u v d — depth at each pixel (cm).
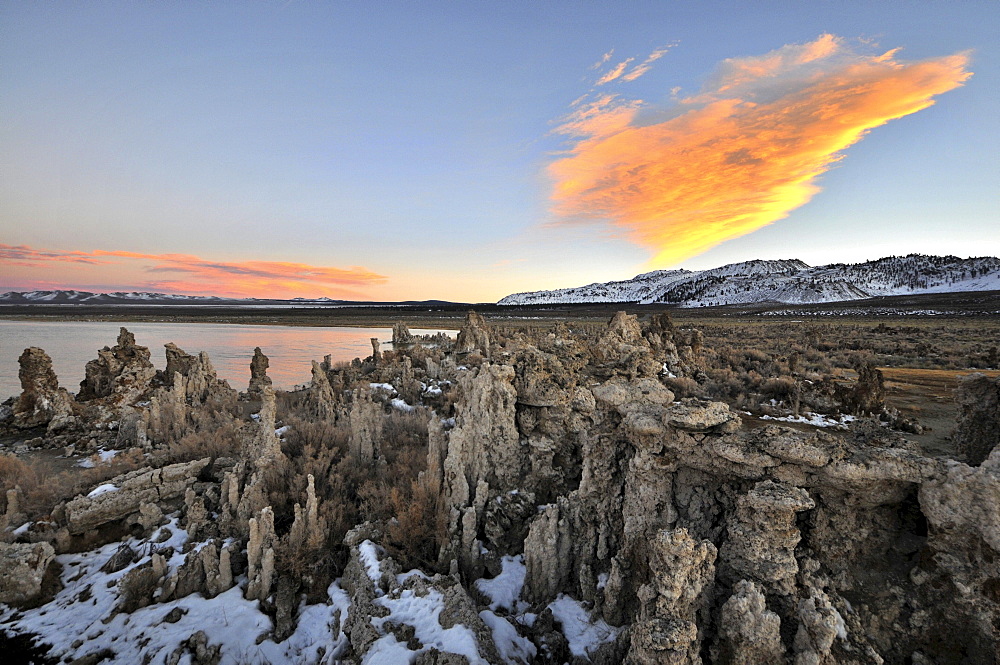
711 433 955
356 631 1090
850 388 2503
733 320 13588
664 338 4019
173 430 2595
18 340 9231
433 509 1498
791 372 3666
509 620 1116
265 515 1491
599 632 1005
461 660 913
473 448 1585
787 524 812
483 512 1470
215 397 3278
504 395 1581
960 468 744
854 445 872
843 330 7900
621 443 1166
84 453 2452
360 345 9125
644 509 998
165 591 1408
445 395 3138
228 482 1766
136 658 1199
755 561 822
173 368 3672
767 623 746
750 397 2680
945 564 730
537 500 1509
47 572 1459
